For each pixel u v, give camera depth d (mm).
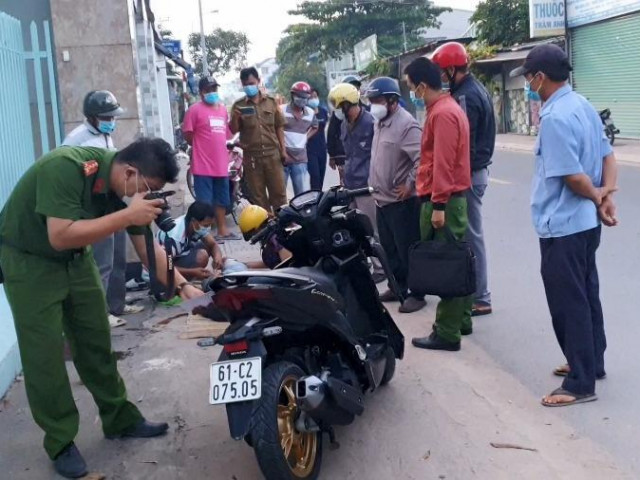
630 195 12797
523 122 28844
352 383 4352
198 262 7539
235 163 12125
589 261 4926
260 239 4824
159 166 3881
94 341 4383
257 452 3744
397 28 51188
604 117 21250
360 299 4980
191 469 4254
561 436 4434
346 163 7984
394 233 7012
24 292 3996
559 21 25266
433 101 5680
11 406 5121
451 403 4957
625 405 4801
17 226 3979
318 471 4125
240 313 3914
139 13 13992
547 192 4730
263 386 3822
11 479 4195
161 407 5055
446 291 5602
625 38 22266
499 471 4066
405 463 4211
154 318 7000
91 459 4395
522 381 5309
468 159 5633
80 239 3787
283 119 10688
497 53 29406
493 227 10742
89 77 8367
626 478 3951
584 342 4809
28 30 8586
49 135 8453
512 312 6848
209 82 10250
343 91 7715
